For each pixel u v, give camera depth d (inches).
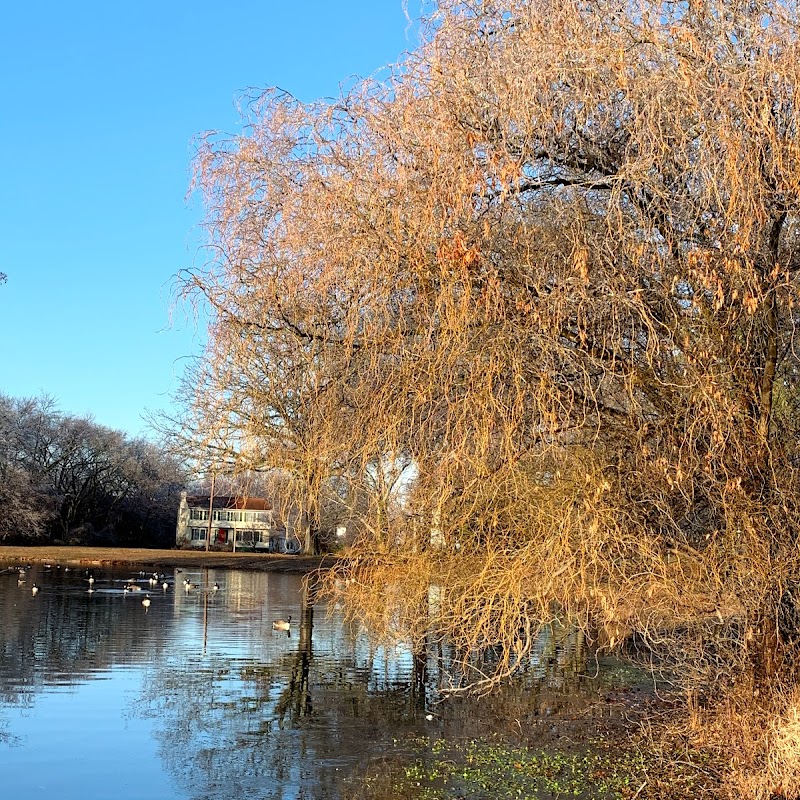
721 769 339.3
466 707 474.6
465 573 326.3
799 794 297.7
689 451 296.7
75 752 386.9
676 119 289.4
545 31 311.3
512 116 308.2
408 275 314.3
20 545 2723.9
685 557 313.3
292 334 363.3
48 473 2906.0
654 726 411.2
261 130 368.2
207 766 367.6
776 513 302.7
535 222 319.3
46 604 1008.2
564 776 345.4
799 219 303.4
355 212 321.7
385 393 317.4
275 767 366.6
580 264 278.8
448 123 308.7
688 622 325.4
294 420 386.0
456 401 302.5
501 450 304.2
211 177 372.8
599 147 324.2
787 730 301.9
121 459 3048.7
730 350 304.7
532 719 442.0
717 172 279.3
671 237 301.4
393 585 347.9
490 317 298.7
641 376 308.2
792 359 324.2
